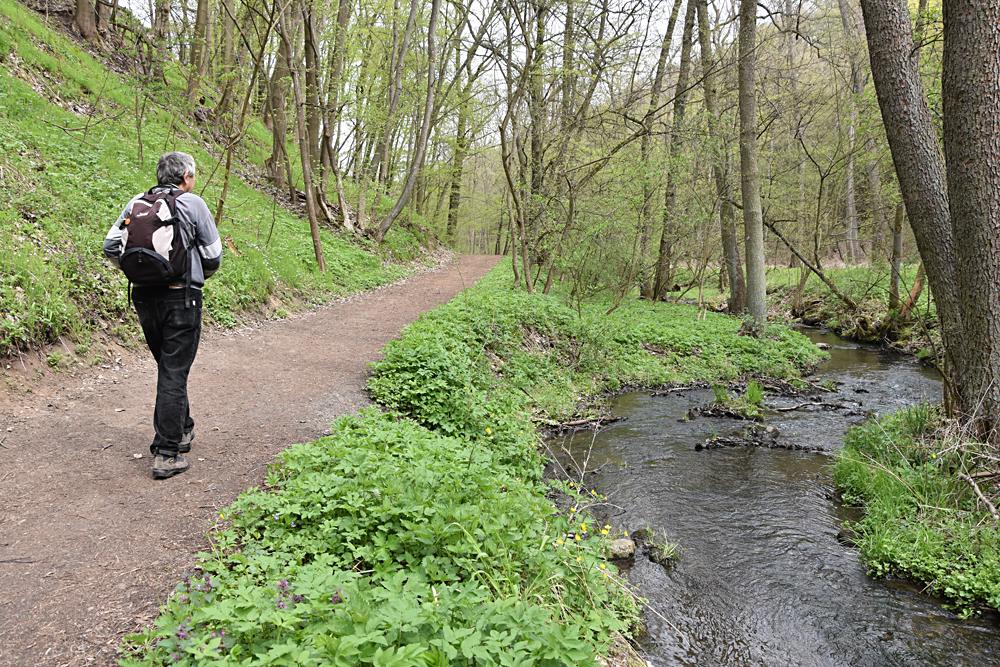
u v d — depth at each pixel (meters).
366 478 3.95
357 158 25.66
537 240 15.59
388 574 3.13
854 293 19.50
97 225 8.48
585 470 7.07
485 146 23.55
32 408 5.13
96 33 17.25
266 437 5.26
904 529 5.41
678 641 4.12
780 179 18.42
